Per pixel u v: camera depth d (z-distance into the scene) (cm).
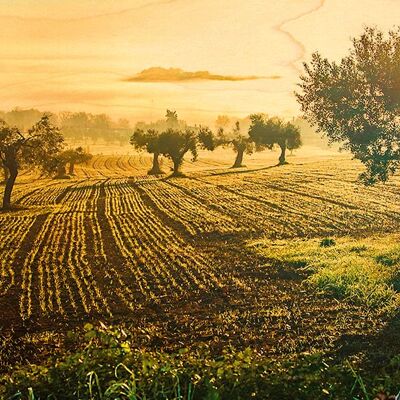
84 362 974
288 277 3281
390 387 970
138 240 4928
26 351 2164
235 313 2581
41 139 7494
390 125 3228
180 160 11919
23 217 6681
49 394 908
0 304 2970
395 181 7869
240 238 4869
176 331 2352
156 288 3169
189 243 4681
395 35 3180
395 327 2180
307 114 3388
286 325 2311
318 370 1048
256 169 12012
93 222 6162
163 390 888
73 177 13950
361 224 5238
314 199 6862
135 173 14775
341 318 2373
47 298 3061
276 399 933
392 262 3347
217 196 7862
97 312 2727
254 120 13475
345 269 3194
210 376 958
